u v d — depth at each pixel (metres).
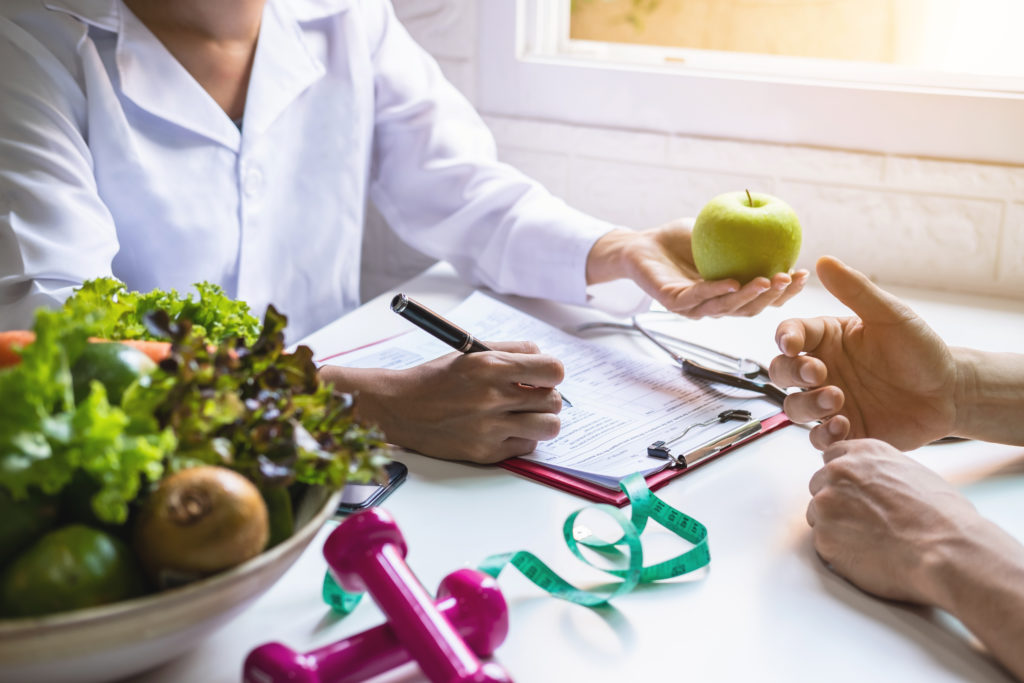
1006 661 0.58
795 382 0.86
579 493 0.80
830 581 0.69
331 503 0.56
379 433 0.59
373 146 1.46
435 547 0.72
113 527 0.50
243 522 0.49
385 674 0.58
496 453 0.84
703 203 1.45
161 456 0.49
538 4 1.50
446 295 1.29
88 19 1.08
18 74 1.02
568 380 1.00
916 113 1.30
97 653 0.46
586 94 1.47
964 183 1.29
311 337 1.12
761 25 1.49
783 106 1.36
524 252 1.25
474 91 1.54
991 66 1.39
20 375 0.48
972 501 0.79
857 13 1.44
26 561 0.47
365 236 1.68
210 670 0.59
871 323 0.85
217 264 1.20
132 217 1.14
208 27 1.15
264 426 0.54
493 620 0.58
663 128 1.44
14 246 0.96
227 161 1.18
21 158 0.99
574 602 0.66
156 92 1.12
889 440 0.87
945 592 0.62
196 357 0.55
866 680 0.59
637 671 0.59
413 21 1.54
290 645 0.61
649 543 0.73
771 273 0.99
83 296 0.66
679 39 1.55
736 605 0.66
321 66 1.27
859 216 1.36
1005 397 0.87
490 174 1.34
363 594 0.67
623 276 1.16
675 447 0.86
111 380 0.53
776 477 0.83
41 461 0.47
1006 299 1.29
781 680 0.59
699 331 1.17
